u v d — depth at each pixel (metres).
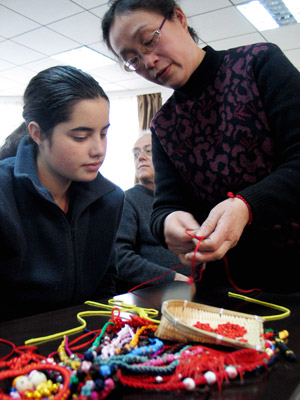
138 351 0.49
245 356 0.47
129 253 1.48
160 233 0.86
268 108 0.80
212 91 0.88
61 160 0.80
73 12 2.95
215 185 0.90
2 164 0.91
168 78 0.86
